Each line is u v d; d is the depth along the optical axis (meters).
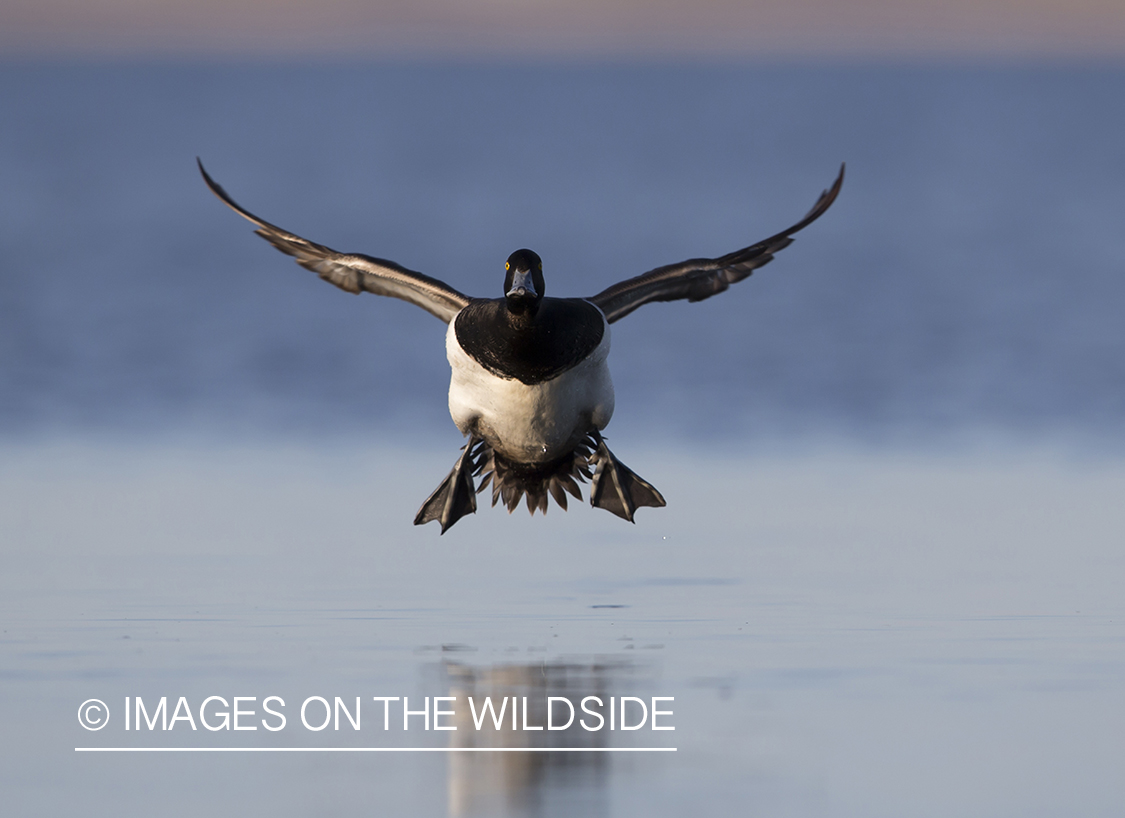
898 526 14.85
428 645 10.57
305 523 15.16
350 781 7.91
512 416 11.77
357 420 21.19
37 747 8.38
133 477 17.34
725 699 9.16
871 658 10.12
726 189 60.06
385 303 31.75
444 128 106.06
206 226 48.53
